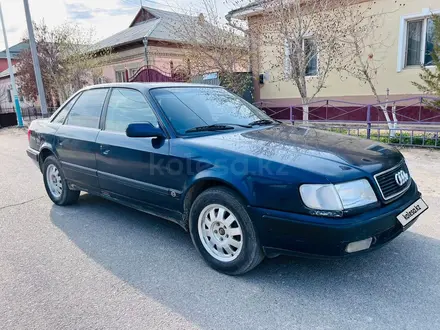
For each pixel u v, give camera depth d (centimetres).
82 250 344
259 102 1137
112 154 365
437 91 709
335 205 234
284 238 249
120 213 446
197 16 1073
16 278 295
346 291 260
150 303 255
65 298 264
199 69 1114
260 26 973
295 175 244
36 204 494
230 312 241
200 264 309
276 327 225
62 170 452
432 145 717
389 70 957
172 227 396
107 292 271
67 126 442
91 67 1673
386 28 941
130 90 371
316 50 891
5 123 1917
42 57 1703
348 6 909
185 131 323
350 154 271
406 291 257
